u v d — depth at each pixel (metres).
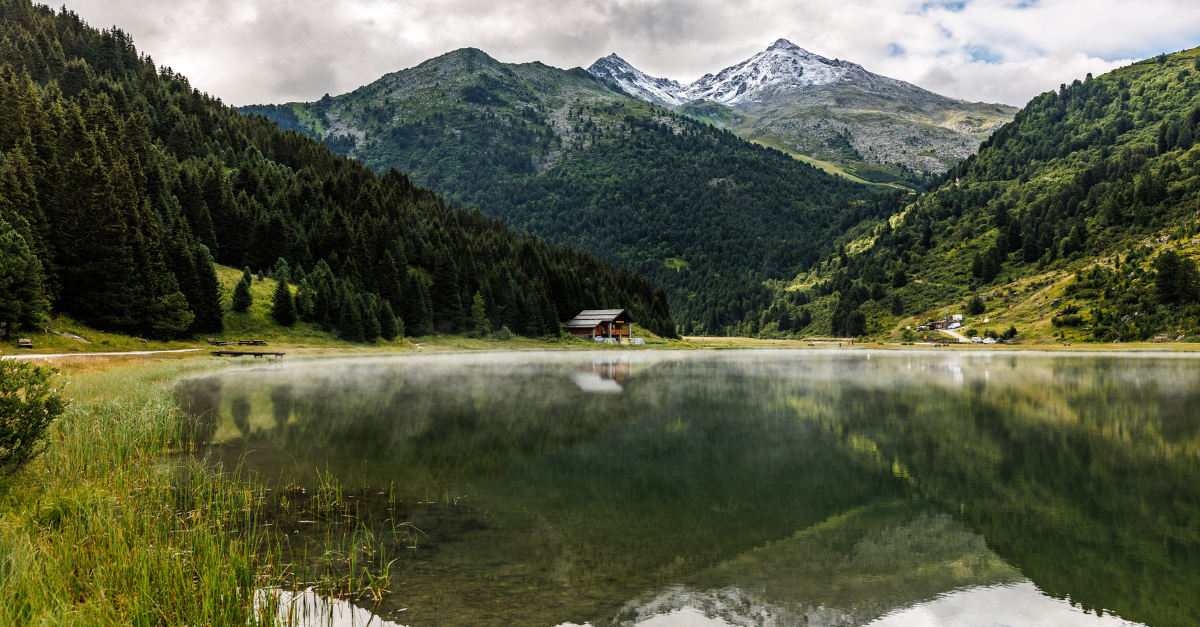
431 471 17.36
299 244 108.75
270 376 45.66
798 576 10.12
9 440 12.86
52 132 92.25
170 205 99.50
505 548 11.24
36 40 163.62
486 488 15.61
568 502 14.40
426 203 169.50
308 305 88.25
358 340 88.50
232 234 108.88
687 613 8.62
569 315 135.88
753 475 17.27
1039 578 10.16
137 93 165.50
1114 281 167.75
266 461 18.17
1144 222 195.88
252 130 186.25
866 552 11.29
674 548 11.41
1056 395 38.03
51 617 7.23
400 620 8.20
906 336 192.75
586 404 32.53
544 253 163.50
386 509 13.63
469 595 9.12
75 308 61.91
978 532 12.56
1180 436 23.78
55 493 11.90
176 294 69.19
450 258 110.88
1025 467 18.44
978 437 23.44
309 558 10.50
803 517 13.48
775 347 148.50
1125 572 10.38
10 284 49.88
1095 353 109.88
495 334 112.62
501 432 23.91
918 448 21.20
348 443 21.22
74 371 33.19
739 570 10.35
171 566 9.19
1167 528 12.82
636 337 138.62
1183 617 8.69
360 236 113.12
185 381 39.91
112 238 63.81
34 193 63.50
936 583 9.89
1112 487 16.19
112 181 73.69
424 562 10.46
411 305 102.88
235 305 83.31
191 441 20.25
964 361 80.56
